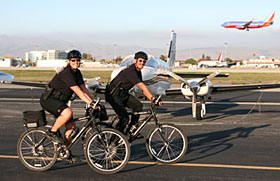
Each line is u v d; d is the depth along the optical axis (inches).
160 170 196.5
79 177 184.4
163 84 460.4
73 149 246.7
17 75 1941.4
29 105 551.2
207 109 507.5
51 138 191.6
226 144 265.1
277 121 386.0
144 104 549.6
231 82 1333.7
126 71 205.3
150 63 425.7
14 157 224.1
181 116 428.8
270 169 198.4
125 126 209.2
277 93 835.4
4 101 611.8
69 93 192.1
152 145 245.1
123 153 217.2
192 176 185.5
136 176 185.9
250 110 493.0
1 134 305.7
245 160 218.2
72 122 197.3
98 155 193.2
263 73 2532.0
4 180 179.5
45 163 199.0
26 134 193.9
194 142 272.8
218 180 178.9
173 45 696.4
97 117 195.9
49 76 1806.1
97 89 400.5
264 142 272.5
